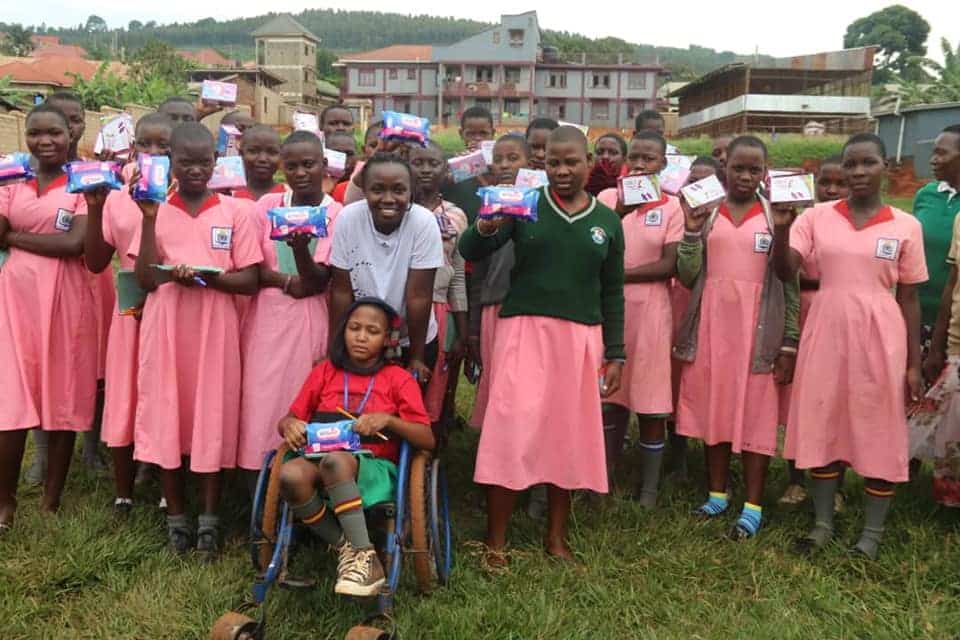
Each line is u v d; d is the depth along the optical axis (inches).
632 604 155.2
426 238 163.3
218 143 258.1
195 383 165.8
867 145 170.6
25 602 146.9
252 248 169.3
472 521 189.5
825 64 1884.8
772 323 183.6
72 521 172.2
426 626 143.9
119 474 179.8
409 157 190.2
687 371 194.1
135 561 162.9
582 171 162.1
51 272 175.0
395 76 2746.1
